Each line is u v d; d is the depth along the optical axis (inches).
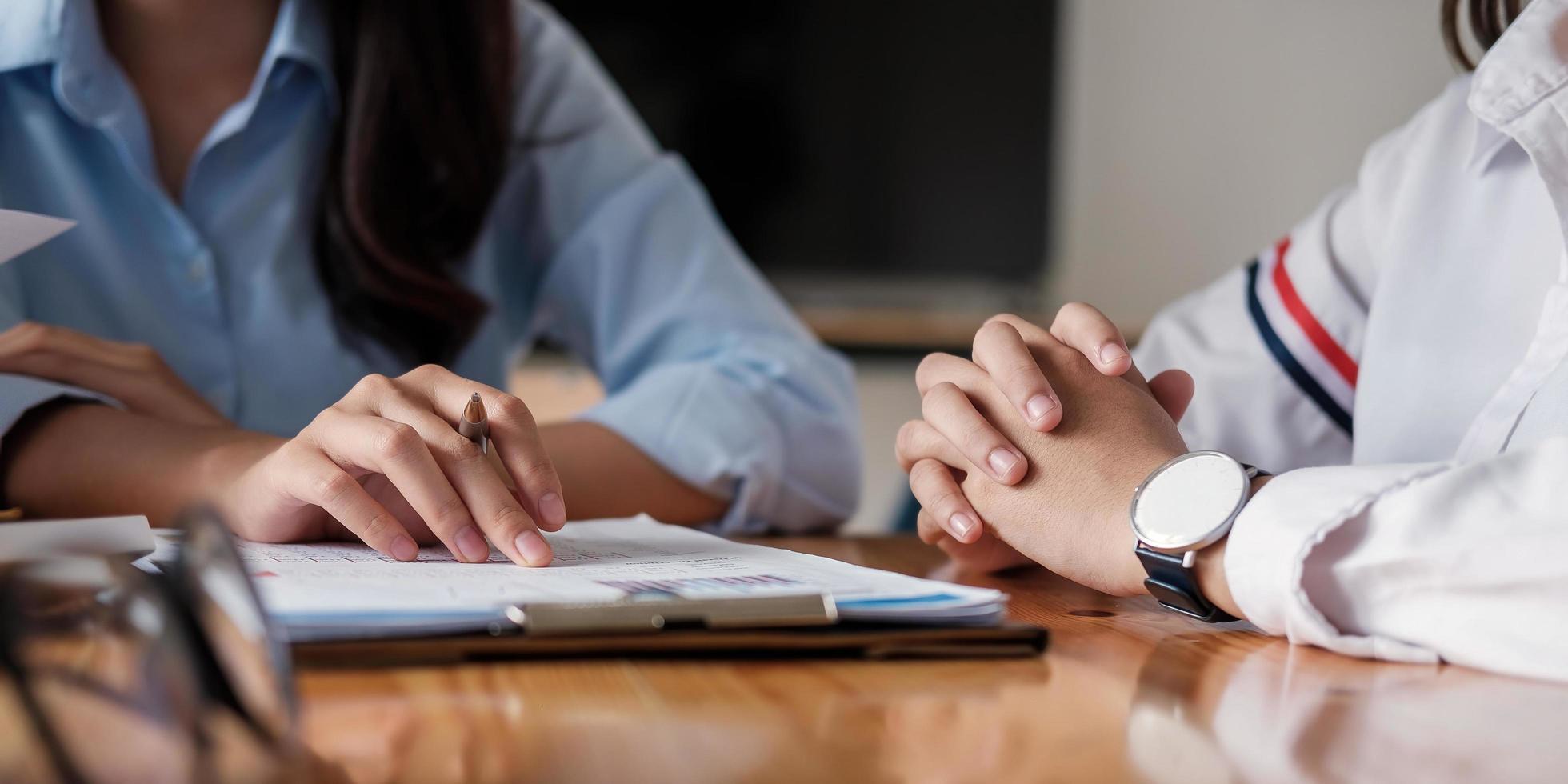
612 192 43.1
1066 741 12.6
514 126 42.7
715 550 22.8
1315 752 12.4
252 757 10.1
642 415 35.1
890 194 125.9
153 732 9.9
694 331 40.6
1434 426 27.3
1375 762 12.0
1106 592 22.2
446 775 11.0
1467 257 28.0
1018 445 23.3
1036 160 125.4
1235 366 33.3
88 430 29.1
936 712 13.6
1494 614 16.7
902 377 109.9
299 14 37.9
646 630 15.5
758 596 16.1
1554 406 23.2
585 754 11.7
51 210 37.4
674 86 124.2
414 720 12.7
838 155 125.5
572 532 25.8
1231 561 18.9
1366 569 17.8
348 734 12.2
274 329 38.6
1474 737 13.1
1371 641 17.3
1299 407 32.6
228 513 23.9
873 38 124.7
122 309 37.7
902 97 125.1
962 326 116.0
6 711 10.0
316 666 14.4
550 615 15.3
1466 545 17.3
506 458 22.1
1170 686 15.3
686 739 12.2
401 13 37.7
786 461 36.6
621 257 42.4
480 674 14.5
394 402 22.5
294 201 38.9
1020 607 21.7
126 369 32.2
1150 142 127.8
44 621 10.7
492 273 43.4
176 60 38.4
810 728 12.8
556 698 13.6
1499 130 24.9
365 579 17.3
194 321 38.2
